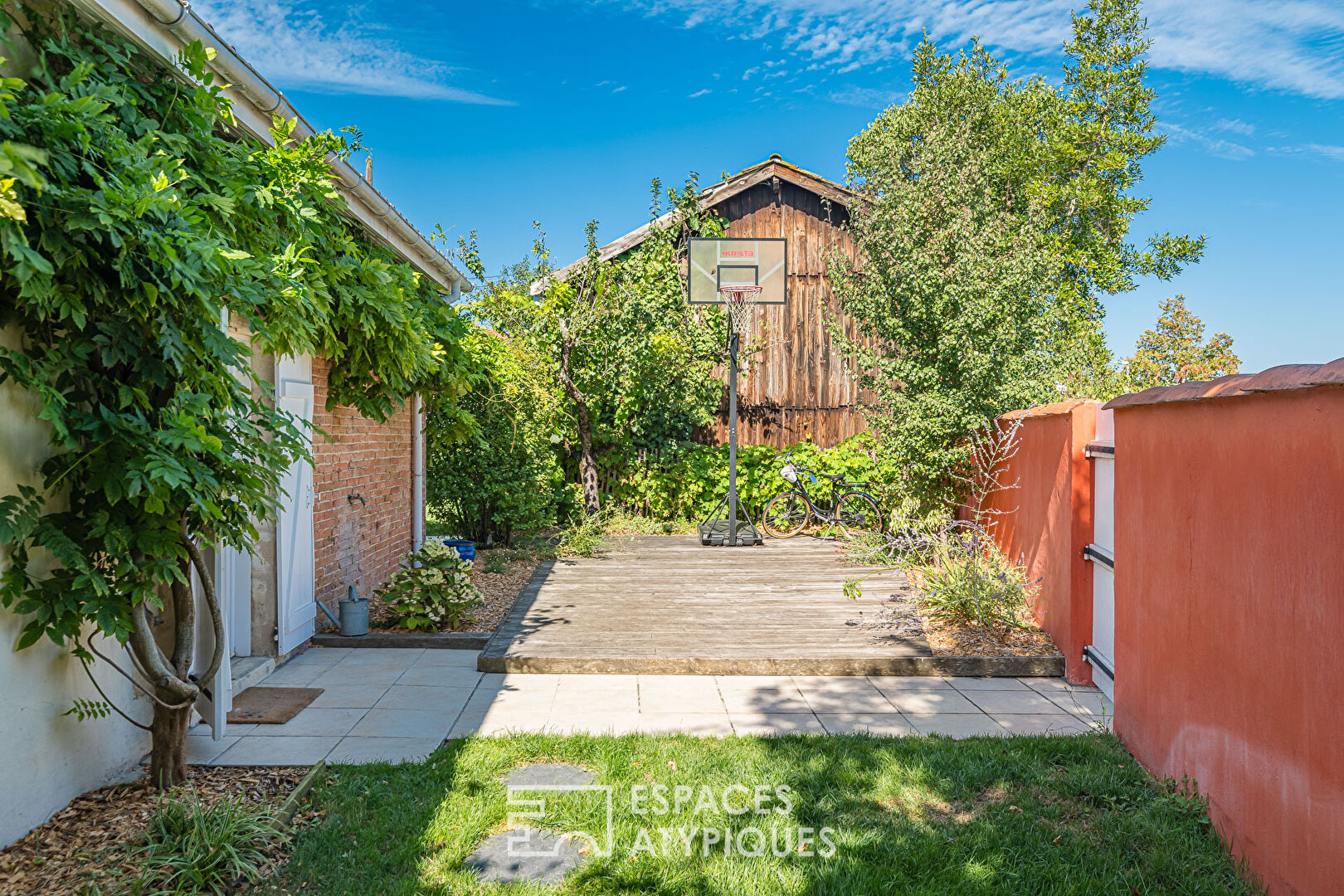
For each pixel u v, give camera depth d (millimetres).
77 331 2998
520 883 2898
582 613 7000
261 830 3088
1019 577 6398
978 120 18484
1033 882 2906
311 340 4582
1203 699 3352
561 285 11758
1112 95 19844
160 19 3197
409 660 5875
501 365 10242
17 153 2111
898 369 8867
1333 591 2426
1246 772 2973
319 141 4109
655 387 12250
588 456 12250
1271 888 2777
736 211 13516
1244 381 2936
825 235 13617
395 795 3572
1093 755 4082
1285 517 2717
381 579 7840
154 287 2812
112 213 2537
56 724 3330
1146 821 3289
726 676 5613
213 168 3389
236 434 3461
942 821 3396
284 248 4008
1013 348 8883
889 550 9195
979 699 5145
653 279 12180
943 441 8594
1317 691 2512
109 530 2957
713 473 12656
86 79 2898
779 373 13523
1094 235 19922
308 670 5617
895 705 5012
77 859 2934
